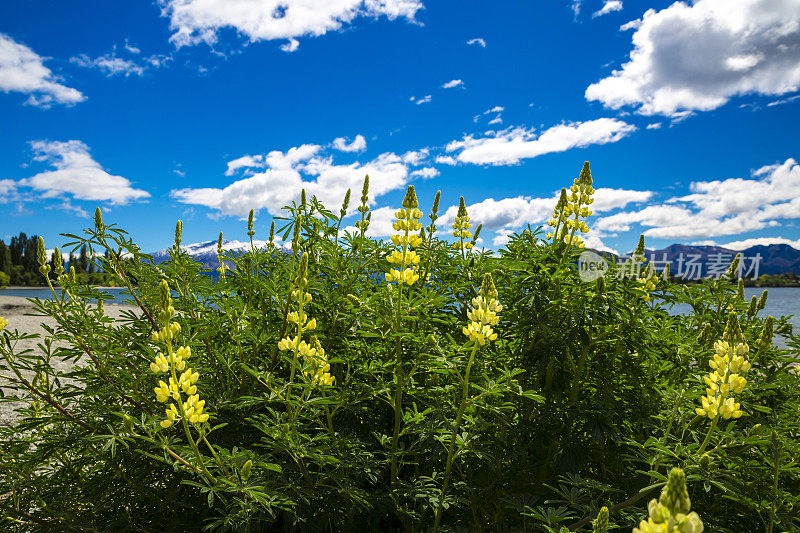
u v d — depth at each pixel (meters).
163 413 3.46
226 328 4.04
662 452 2.67
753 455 3.24
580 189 4.40
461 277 4.67
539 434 3.72
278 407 3.70
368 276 4.60
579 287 4.12
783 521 2.67
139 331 3.81
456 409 3.35
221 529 2.60
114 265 3.78
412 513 3.22
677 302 4.66
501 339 4.38
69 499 3.47
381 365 3.36
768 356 4.19
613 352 4.12
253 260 4.64
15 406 5.93
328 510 3.49
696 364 4.46
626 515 2.61
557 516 2.56
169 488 3.50
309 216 4.70
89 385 3.42
